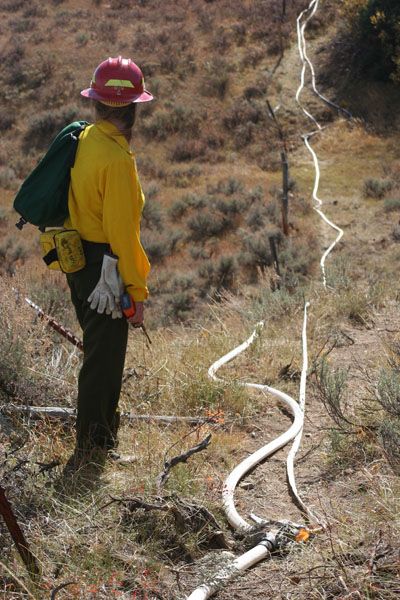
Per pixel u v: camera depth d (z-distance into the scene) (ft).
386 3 103.24
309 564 10.04
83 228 12.52
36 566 9.55
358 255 68.64
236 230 79.61
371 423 14.02
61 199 12.57
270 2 119.14
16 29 128.06
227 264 69.05
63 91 112.98
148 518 10.91
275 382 17.39
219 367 18.02
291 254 68.90
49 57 118.32
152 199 86.79
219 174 92.43
